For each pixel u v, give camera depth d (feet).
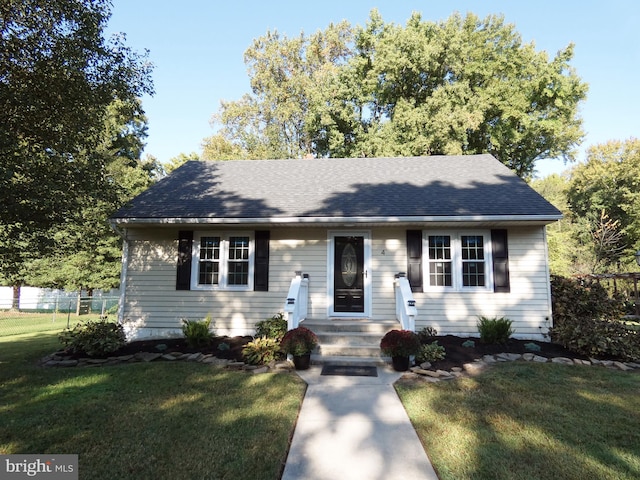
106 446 12.40
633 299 45.16
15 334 42.55
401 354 20.97
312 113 76.43
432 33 70.38
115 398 16.84
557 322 29.55
